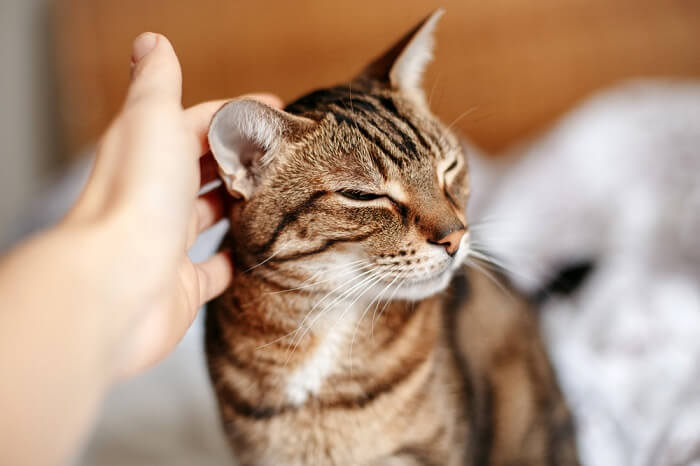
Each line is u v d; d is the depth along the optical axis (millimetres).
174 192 276
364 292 354
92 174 271
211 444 482
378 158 350
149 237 265
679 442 429
